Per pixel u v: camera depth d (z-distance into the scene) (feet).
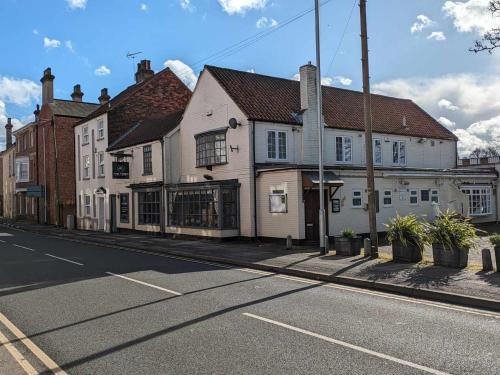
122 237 87.04
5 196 197.47
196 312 27.91
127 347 21.50
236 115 72.38
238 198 72.08
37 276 42.32
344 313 27.55
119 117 109.29
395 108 102.83
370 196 49.16
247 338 22.56
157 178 88.58
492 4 38.52
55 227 125.29
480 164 105.40
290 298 32.04
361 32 50.08
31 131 152.97
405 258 44.34
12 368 19.02
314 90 76.74
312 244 63.72
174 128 86.63
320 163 53.16
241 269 46.75
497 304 28.63
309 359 19.51
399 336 22.74
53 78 140.87
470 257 49.21
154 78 114.52
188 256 57.41
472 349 20.70
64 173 130.62
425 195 82.02
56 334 23.85
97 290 35.35
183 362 19.39
